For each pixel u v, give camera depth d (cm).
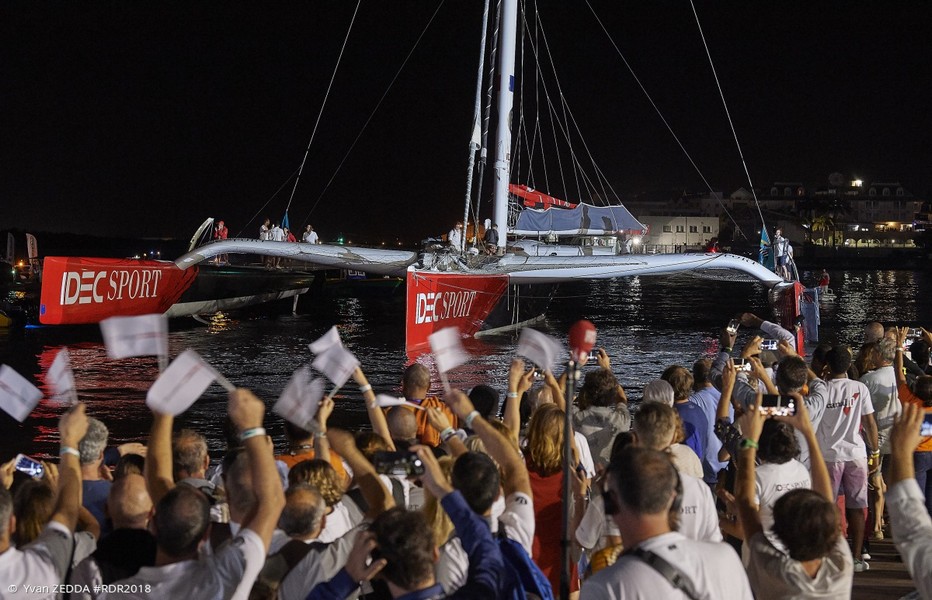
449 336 366
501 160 2725
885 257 12444
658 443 434
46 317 2248
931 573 301
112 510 337
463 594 289
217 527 389
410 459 316
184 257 2603
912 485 315
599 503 414
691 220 13425
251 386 1791
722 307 4291
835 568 330
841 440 611
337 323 3250
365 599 348
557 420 458
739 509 355
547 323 3334
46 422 1383
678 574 279
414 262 2438
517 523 346
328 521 400
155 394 279
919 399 679
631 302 4709
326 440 421
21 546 360
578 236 3064
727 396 548
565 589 341
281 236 3334
